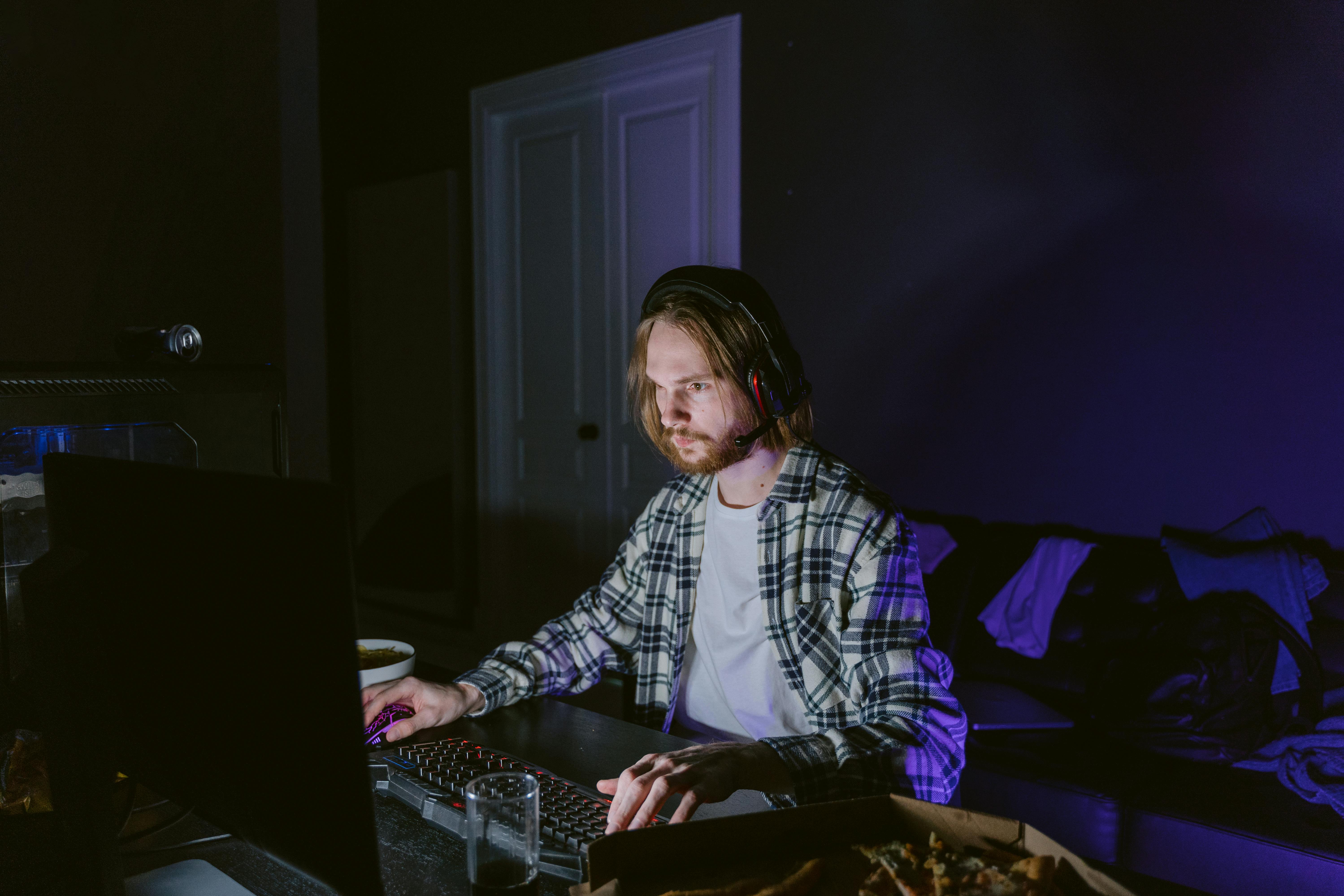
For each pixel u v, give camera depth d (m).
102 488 0.70
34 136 1.45
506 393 4.04
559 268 3.79
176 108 1.63
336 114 4.57
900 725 0.95
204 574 0.61
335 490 0.51
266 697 0.58
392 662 1.21
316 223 1.87
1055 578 2.40
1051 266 2.62
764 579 1.22
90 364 0.97
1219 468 2.41
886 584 1.12
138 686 0.69
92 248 1.53
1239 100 2.32
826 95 2.98
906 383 2.90
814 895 0.64
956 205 2.76
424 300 4.22
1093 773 1.92
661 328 1.16
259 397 1.12
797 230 3.07
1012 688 2.30
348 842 0.54
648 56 3.38
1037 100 2.61
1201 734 1.97
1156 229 2.46
